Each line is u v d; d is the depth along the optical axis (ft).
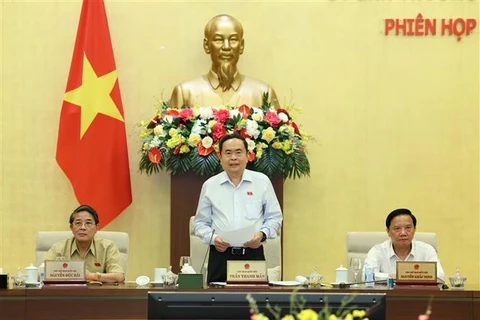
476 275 27.68
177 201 25.59
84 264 17.34
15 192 27.43
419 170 27.84
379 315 11.51
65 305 16.53
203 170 24.94
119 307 16.56
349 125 27.78
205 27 27.07
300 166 25.57
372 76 27.86
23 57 27.55
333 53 27.81
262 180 19.45
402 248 20.13
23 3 27.58
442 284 18.06
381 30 27.89
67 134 26.43
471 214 27.78
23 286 17.66
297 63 27.76
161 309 11.95
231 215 19.12
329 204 27.76
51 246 21.47
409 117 27.86
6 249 27.37
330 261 27.71
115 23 27.63
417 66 27.89
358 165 27.78
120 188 26.58
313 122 27.73
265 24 27.78
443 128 27.86
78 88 26.58
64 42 27.63
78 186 26.30
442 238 27.73
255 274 17.01
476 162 27.84
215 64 26.66
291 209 27.71
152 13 27.71
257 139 25.02
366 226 27.73
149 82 27.58
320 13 27.84
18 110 27.50
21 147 27.48
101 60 26.68
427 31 27.91
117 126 26.58
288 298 11.93
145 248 27.45
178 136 24.89
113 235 21.59
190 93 26.53
